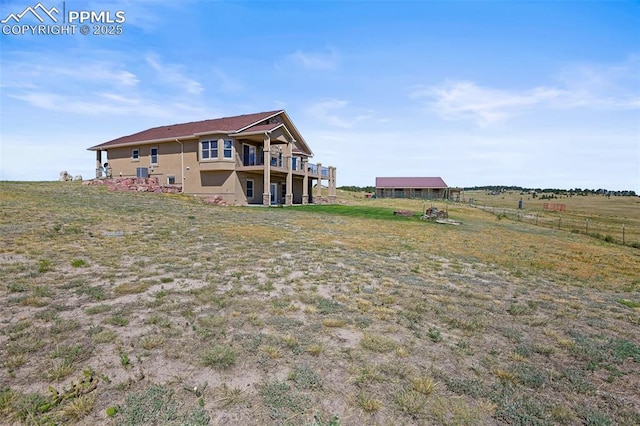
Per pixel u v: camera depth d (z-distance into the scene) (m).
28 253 6.29
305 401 2.51
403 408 2.48
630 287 6.88
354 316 4.21
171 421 2.24
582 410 2.60
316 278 5.81
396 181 52.16
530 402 2.65
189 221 11.54
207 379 2.73
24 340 3.16
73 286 4.74
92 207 12.41
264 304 4.43
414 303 4.85
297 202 28.34
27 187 16.36
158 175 23.23
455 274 6.93
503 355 3.46
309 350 3.27
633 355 3.58
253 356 3.12
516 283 6.56
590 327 4.39
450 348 3.53
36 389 2.48
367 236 11.44
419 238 11.81
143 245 7.61
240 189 21.75
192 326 3.67
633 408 2.67
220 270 5.97
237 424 2.25
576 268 8.54
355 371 2.95
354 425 2.29
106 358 2.95
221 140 20.77
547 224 22.50
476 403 2.61
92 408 2.31
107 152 25.70
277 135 22.77
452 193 52.47
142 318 3.82
